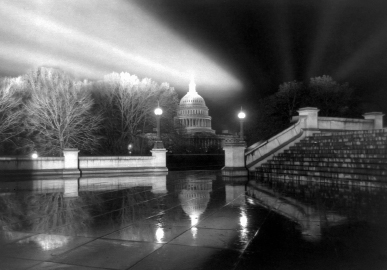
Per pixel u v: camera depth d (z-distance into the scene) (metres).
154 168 23.94
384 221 6.82
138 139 47.78
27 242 5.61
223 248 5.20
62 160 21.92
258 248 5.18
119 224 6.88
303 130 19.34
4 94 38.59
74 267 4.45
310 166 15.23
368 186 12.03
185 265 4.49
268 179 15.91
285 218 7.23
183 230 6.34
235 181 15.52
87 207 8.95
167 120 54.41
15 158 20.64
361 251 4.98
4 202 9.87
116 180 17.47
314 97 28.42
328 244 5.34
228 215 7.68
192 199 10.23
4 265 4.54
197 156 47.03
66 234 6.12
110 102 48.19
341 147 15.39
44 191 12.61
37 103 38.91
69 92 42.06
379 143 14.03
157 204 9.37
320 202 9.09
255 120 31.45
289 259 4.68
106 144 47.16
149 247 5.28
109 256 4.87
